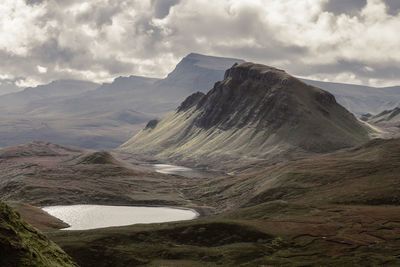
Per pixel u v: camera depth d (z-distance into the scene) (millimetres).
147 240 93250
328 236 88312
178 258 81438
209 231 98125
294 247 83875
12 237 20344
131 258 80688
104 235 92875
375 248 76750
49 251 22469
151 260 80188
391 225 93562
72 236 93562
